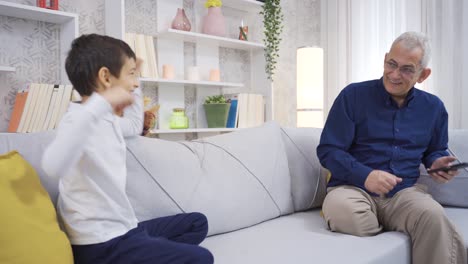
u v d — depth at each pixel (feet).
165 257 3.29
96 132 3.48
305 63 10.34
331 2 12.31
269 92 10.39
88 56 3.59
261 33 11.32
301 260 3.87
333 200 5.00
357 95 5.76
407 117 5.64
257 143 5.74
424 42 5.32
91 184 3.38
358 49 11.54
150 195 4.38
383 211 5.16
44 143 3.94
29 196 3.23
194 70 9.08
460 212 6.02
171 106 9.20
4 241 2.83
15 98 7.01
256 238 4.65
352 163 5.24
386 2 10.93
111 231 3.43
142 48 8.05
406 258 4.64
